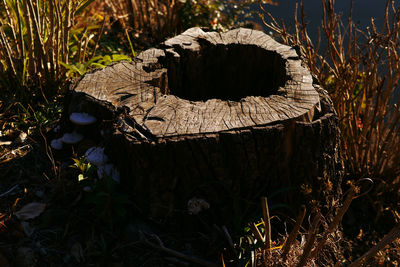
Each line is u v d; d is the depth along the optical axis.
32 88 2.27
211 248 1.82
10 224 1.83
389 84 2.11
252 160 1.81
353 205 2.13
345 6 3.89
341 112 2.22
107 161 1.88
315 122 1.82
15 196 1.91
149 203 1.83
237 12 3.40
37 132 2.11
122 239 1.82
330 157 1.88
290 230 1.90
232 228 1.86
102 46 2.75
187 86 2.27
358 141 2.19
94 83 1.99
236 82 2.32
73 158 1.91
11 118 2.15
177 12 3.17
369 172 2.19
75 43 2.56
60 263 1.78
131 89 1.97
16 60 2.27
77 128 2.00
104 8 3.18
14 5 2.41
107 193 1.80
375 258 1.97
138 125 1.81
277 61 2.20
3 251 1.78
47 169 1.99
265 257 1.77
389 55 2.12
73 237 1.82
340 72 2.23
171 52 2.18
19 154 2.03
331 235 1.92
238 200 1.85
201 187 1.82
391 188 2.15
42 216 1.85
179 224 1.86
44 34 2.32
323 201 1.92
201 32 2.34
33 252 1.78
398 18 2.09
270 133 1.79
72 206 1.87
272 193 1.86
